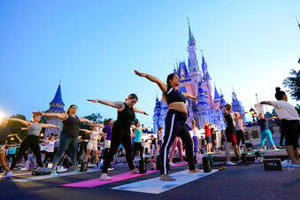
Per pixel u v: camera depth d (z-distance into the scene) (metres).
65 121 5.73
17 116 49.84
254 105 4.88
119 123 4.01
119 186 2.76
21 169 10.44
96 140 8.88
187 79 95.12
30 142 5.93
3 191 2.89
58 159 5.58
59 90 68.25
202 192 2.12
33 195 2.48
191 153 3.86
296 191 1.93
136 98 4.42
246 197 1.83
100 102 3.83
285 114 4.24
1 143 6.20
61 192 2.60
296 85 36.97
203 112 77.56
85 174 5.21
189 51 100.25
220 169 4.08
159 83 3.57
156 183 2.83
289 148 4.14
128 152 4.54
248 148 10.45
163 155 3.18
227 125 5.52
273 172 3.30
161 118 82.31
